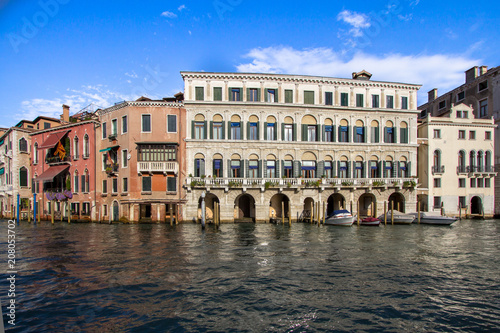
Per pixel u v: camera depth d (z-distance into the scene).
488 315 9.36
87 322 8.83
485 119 36.12
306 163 32.09
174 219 30.22
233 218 30.59
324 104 32.44
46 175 35.62
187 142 30.61
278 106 31.59
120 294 10.78
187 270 13.50
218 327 8.56
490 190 35.62
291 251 17.31
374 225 28.86
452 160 35.06
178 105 30.78
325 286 11.61
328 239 21.38
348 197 32.16
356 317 9.16
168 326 8.61
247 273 13.11
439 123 34.91
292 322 8.84
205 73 31.00
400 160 33.56
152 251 17.17
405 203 33.22
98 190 33.25
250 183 30.45
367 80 32.97
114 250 17.44
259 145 31.23
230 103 31.02
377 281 12.20
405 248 18.31
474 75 39.47
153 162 29.80
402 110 33.50
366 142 32.91
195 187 30.27
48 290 11.16
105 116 32.97
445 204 34.69
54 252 17.05
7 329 8.41
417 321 8.96
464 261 15.30
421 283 12.02
